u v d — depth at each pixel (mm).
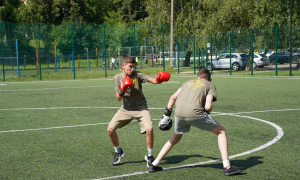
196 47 27969
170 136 5984
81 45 38375
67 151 5125
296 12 22891
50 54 37688
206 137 5816
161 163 4461
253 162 4410
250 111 8477
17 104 10531
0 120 7801
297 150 4949
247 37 23891
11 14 61469
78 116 8234
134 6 72188
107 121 7555
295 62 24594
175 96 4082
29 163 4539
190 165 4344
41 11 64750
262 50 23422
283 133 6047
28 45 36375
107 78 23641
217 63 26953
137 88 4309
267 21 23406
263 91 12930
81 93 13641
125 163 4500
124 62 4227
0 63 32500
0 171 4219
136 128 6715
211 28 27422
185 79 20438
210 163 4414
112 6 81938
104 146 5398
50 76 23797
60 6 66375
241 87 14648
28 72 32125
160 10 39219
